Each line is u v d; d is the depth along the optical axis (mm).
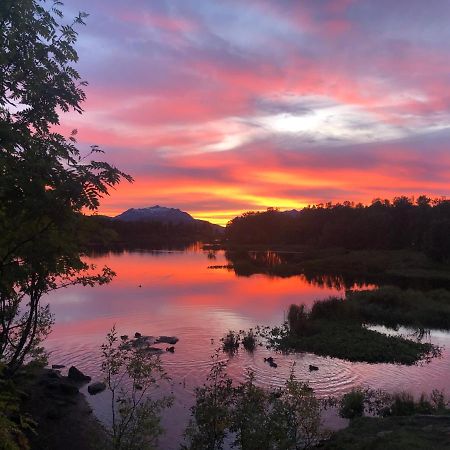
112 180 5492
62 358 24312
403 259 93688
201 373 21922
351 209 167375
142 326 32656
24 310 15039
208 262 94000
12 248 5641
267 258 111062
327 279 68438
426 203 136375
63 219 5500
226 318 36094
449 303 41031
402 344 27641
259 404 10453
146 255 114750
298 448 11508
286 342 28281
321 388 20516
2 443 4531
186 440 14703
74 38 6129
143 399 18453
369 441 11266
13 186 5277
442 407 16141
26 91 5707
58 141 6098
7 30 5527
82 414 17078
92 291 50062
